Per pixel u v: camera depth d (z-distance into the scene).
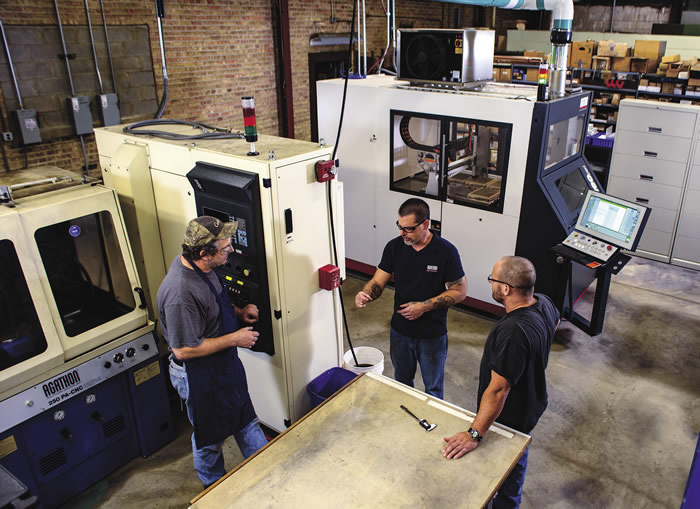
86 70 5.21
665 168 5.16
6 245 2.35
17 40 4.70
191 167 2.76
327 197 2.77
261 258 2.59
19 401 2.39
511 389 2.16
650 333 4.25
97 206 2.61
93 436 2.77
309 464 2.01
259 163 2.42
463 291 2.77
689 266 5.33
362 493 1.87
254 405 3.13
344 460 2.03
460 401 3.49
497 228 4.20
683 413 3.36
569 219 4.05
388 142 4.59
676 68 6.69
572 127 4.34
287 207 2.56
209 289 2.30
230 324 2.45
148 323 2.85
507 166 3.99
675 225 5.29
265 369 2.92
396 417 2.26
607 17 11.36
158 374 2.94
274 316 2.71
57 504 2.70
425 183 4.93
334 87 4.78
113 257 2.83
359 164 4.88
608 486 2.82
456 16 9.90
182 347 2.26
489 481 1.91
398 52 4.44
